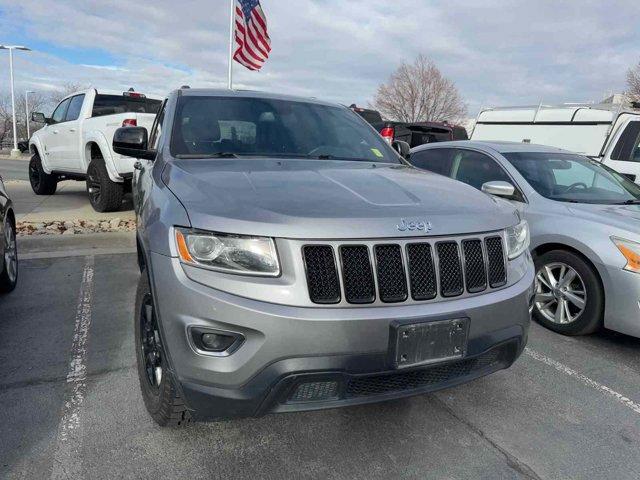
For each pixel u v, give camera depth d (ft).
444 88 140.26
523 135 33.55
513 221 9.31
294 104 13.73
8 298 15.28
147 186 10.84
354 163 11.70
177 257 7.51
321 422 9.54
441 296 7.93
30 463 8.08
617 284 12.92
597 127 29.14
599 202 15.55
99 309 14.55
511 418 10.00
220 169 9.81
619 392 11.21
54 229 24.18
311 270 7.27
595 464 8.71
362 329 7.25
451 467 8.46
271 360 7.09
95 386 10.41
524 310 8.82
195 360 7.29
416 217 7.98
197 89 13.57
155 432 8.98
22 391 10.14
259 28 38.17
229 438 8.94
